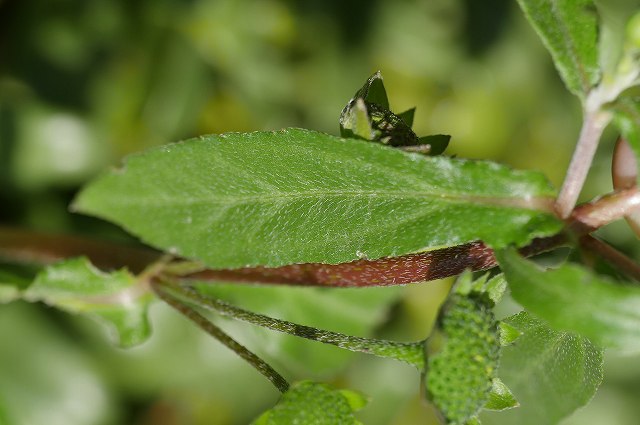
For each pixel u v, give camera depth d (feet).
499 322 0.58
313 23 0.91
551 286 0.54
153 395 0.83
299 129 0.57
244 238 0.58
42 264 0.68
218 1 0.87
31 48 0.84
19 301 0.81
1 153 0.82
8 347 0.80
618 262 0.56
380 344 0.57
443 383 0.55
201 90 0.88
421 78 0.94
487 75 0.95
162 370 0.83
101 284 0.63
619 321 0.54
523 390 0.57
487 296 0.57
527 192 0.57
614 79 0.55
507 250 0.55
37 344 0.81
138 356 0.82
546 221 0.56
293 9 0.90
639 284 0.55
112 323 0.63
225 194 0.58
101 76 0.85
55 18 0.85
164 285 0.62
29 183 0.83
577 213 0.57
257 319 0.59
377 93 0.59
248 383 0.85
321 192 0.58
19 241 0.68
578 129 0.97
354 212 0.58
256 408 0.85
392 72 0.94
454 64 0.95
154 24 0.86
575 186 0.56
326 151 0.57
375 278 0.60
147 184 0.58
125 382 0.82
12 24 0.84
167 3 0.86
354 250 0.58
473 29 0.95
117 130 0.85
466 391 0.55
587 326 0.54
